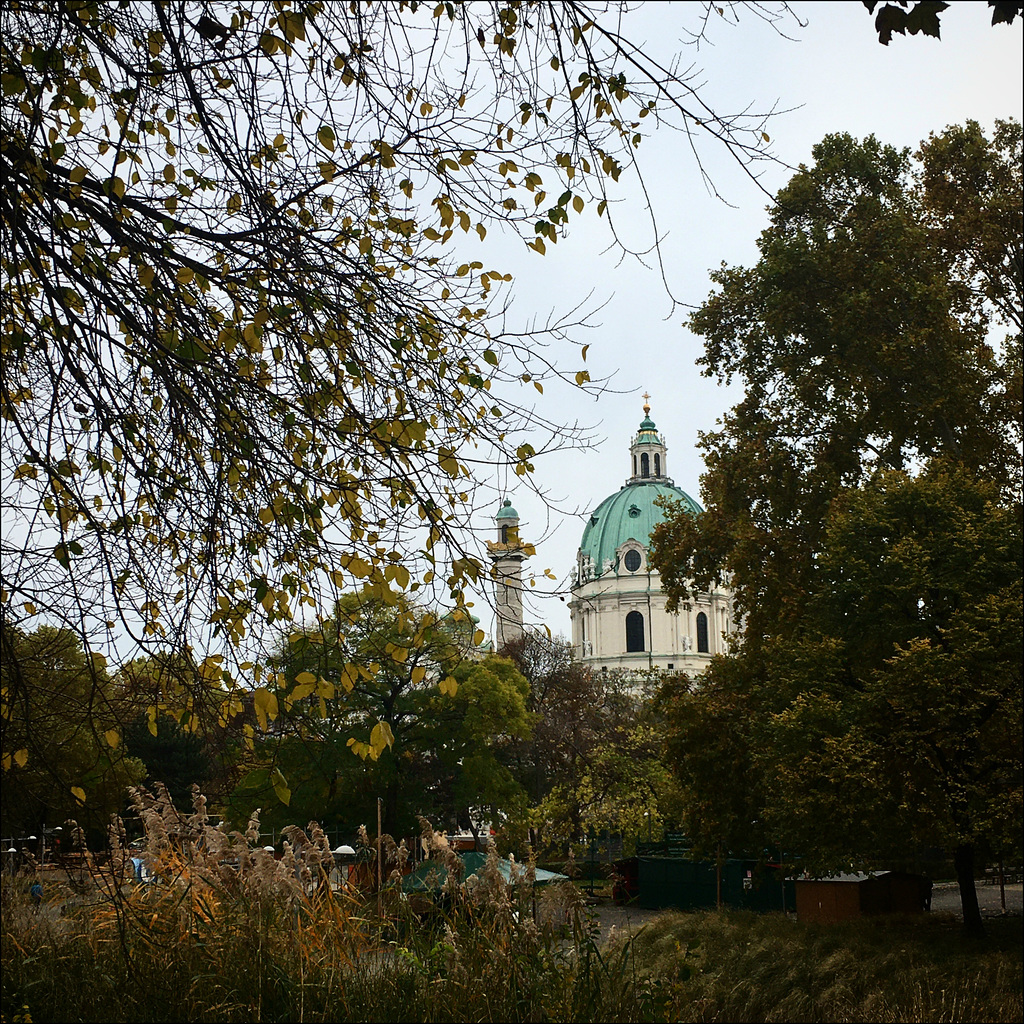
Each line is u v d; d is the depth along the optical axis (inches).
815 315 1149.7
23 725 191.3
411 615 229.6
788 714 835.4
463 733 1514.5
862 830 815.7
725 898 1406.3
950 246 1157.7
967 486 932.0
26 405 223.6
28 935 309.3
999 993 659.4
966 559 868.6
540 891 328.8
